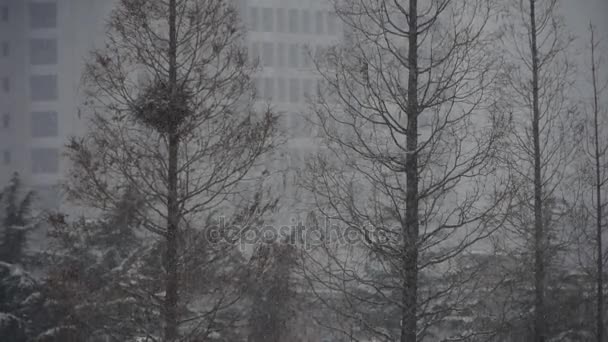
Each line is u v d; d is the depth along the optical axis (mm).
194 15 10961
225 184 10875
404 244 10328
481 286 11320
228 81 11055
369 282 10609
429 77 10391
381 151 10898
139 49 10773
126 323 10273
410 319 10242
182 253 10383
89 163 10305
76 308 9961
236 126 10859
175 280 10273
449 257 10383
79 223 10766
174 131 10586
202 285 10336
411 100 10562
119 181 10492
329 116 10672
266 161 11227
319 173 10430
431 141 10594
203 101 10906
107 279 10398
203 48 11031
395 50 10875
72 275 10125
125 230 10789
